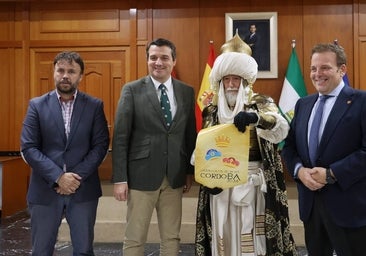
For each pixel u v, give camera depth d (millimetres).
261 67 5145
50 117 2496
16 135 5508
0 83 5516
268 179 2232
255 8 5184
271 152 2275
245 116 2107
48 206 2467
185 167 2572
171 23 5293
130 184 2516
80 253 2484
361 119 2072
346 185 2039
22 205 5191
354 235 2105
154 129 2498
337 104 2135
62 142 2484
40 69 5473
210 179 2184
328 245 2260
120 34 5379
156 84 2568
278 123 2146
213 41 5234
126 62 5387
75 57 2520
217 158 2182
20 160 5152
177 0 5277
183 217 3969
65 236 3938
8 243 3883
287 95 4930
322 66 2143
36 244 2477
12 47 5484
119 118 2498
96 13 5402
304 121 2252
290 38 5156
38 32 5461
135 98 2535
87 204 2512
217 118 2342
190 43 5266
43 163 2406
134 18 5336
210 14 5238
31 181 2533
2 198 4793
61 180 2391
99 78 5418
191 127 2615
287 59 5156
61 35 5441
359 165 2020
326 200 2125
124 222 3932
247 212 2242
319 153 2135
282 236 2260
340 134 2090
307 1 5133
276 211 2232
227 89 2297
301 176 2139
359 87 5105
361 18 5090
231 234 2285
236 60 2244
